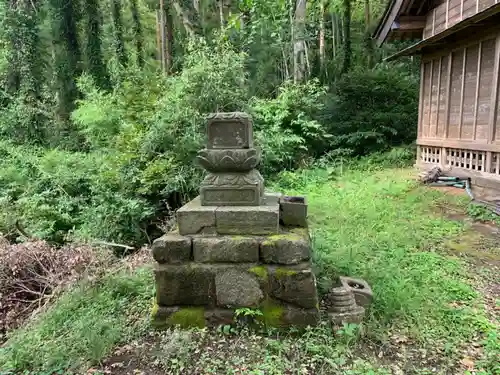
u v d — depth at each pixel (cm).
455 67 781
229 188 289
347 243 427
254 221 277
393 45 1630
